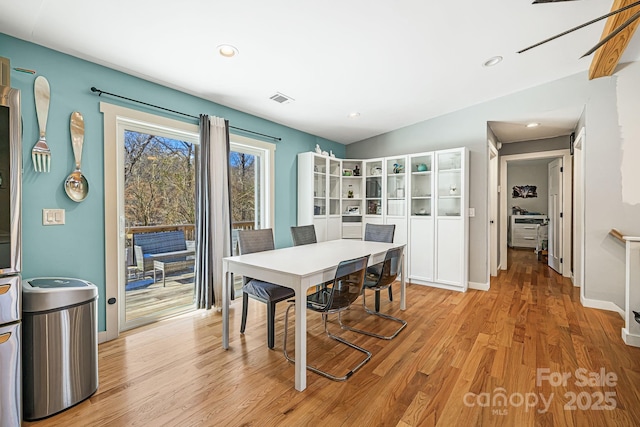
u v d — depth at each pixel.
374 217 4.85
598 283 3.22
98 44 2.13
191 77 2.70
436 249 4.11
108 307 2.45
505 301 3.50
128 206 2.75
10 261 1.47
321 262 2.24
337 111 3.87
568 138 4.68
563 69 3.15
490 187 4.68
